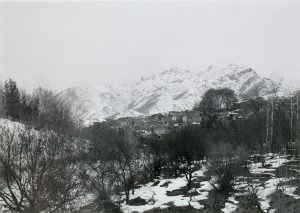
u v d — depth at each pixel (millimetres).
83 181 25422
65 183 17844
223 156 38688
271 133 55375
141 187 45406
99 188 32531
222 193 36531
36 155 16156
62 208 17672
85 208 23844
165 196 39562
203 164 54562
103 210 31469
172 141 51250
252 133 57844
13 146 16688
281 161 46250
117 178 39219
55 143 17641
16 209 16297
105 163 38062
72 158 21438
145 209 34562
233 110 112750
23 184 16531
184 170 46094
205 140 52500
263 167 45094
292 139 43688
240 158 39938
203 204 34562
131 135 44656
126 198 37438
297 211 26734
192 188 42156
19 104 62531
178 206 34625
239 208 31203
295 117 44469
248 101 100562
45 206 16484
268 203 31234
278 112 55375
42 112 59594
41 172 16297
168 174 53562
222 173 37656
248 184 35625
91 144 39969
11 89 65188
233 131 58188
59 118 48250
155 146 53875
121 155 40094
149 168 52062
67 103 73250
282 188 32844
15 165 16703
